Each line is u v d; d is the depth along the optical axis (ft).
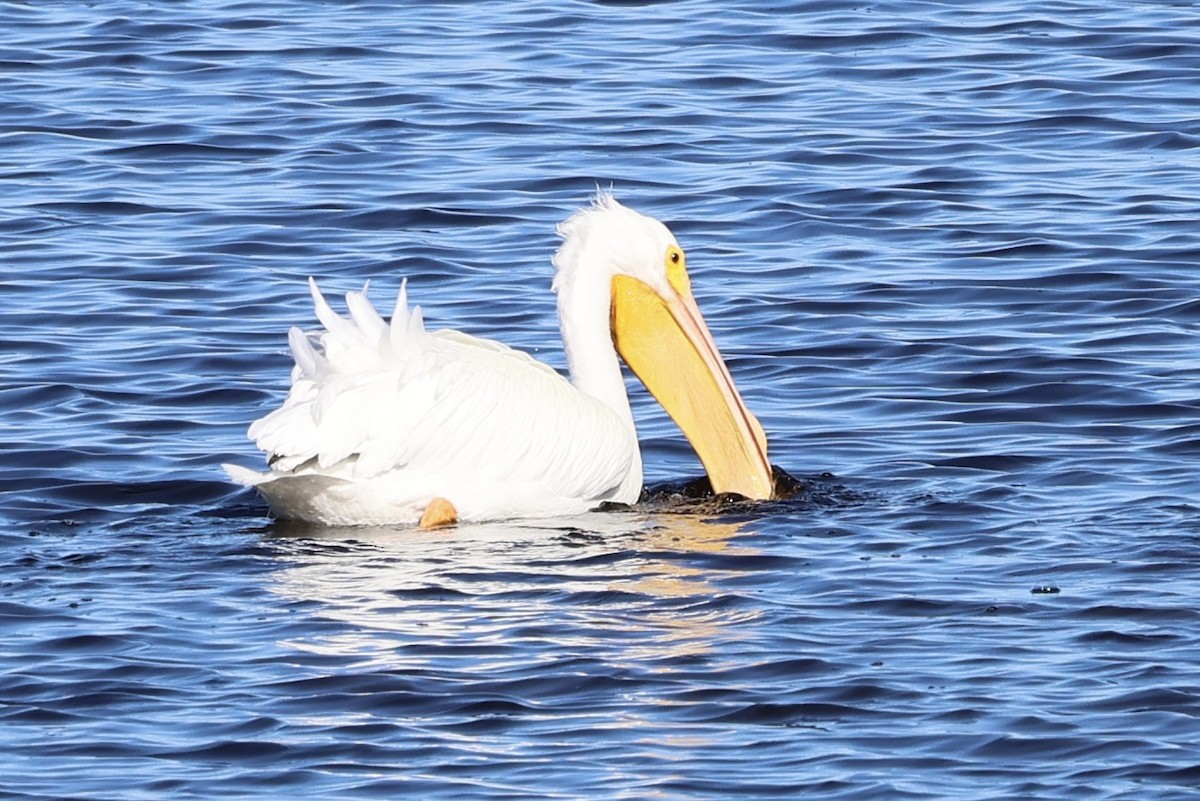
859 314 84.12
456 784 44.16
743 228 94.32
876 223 94.73
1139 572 57.21
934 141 105.81
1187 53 120.26
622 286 71.61
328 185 99.55
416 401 63.77
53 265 88.94
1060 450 69.67
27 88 114.52
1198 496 64.34
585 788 43.83
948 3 133.39
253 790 43.91
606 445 66.80
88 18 129.90
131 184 99.66
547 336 81.66
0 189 98.68
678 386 71.00
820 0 133.28
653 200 97.45
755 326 83.05
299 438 62.39
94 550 60.64
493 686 49.49
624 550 61.11
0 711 48.01
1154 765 44.52
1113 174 100.89
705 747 45.98
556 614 54.75
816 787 43.80
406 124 108.68
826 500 65.87
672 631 53.21
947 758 45.16
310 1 135.03
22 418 72.79
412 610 55.01
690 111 110.93
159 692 49.19
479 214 95.71
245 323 82.84
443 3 134.51
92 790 43.88
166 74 117.80
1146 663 50.31
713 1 134.10
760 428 69.21
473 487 64.90
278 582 57.52
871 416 74.02
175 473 68.28
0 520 63.57
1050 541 60.29
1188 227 92.94
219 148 105.19
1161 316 83.15
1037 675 49.75
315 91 114.42
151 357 79.05
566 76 117.50
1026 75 116.88
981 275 88.17
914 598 55.57
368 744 46.14
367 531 63.77
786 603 55.42
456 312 84.17
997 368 77.97
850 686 49.21
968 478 67.41
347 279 88.07
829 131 107.34
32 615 54.34
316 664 50.88
